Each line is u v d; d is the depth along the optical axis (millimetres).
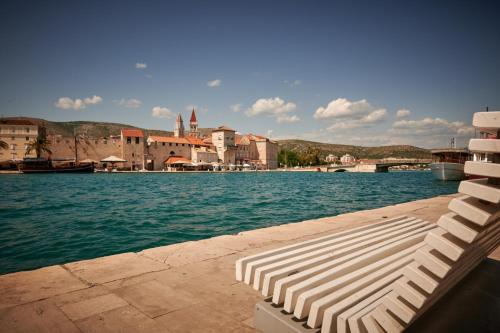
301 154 174000
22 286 3908
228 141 131625
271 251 2965
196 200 27312
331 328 1982
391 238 3613
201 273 4391
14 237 12852
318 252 2898
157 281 4090
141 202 25812
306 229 7242
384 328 1888
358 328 1855
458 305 2584
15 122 96500
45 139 97312
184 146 124375
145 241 12000
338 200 27734
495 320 2355
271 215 18391
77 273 4359
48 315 3182
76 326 2975
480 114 1673
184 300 3545
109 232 13648
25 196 30812
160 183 54594
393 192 38250
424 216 9109
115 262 4832
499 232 2471
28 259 9867
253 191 38156
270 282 2352
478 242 2029
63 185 47438
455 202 1690
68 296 3631
